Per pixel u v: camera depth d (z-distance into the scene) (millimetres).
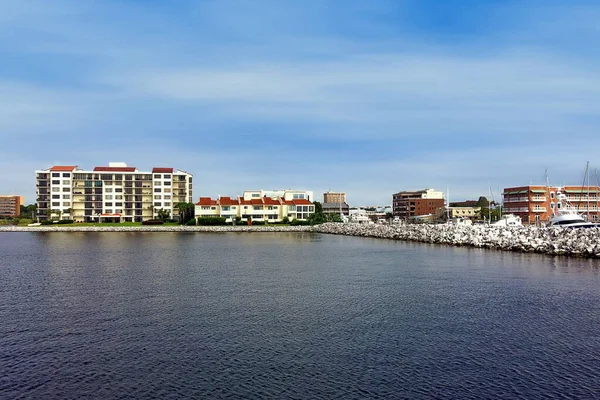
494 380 26688
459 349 31531
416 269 69125
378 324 37469
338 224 198625
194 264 77625
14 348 31781
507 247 96938
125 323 37812
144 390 25516
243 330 35844
